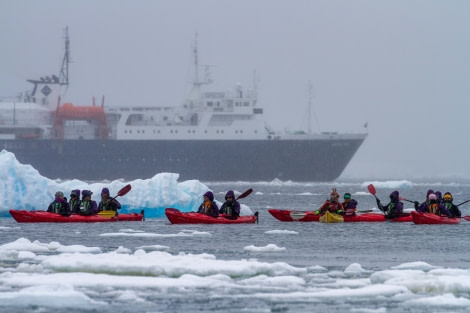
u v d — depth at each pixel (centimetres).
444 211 11869
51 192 13038
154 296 5291
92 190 13212
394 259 7769
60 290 5344
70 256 6462
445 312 4897
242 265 6128
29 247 7575
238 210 11600
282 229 10925
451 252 8438
